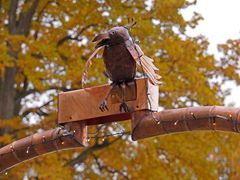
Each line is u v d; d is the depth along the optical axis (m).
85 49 16.45
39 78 15.22
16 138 15.63
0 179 14.51
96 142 16.78
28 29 16.47
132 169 16.66
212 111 6.66
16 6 16.48
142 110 6.91
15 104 16.83
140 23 15.56
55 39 16.70
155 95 7.05
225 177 17.47
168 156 16.28
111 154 16.91
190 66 15.87
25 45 14.87
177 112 6.81
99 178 17.39
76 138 7.24
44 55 14.96
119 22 16.16
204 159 16.08
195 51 16.19
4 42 14.77
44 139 7.39
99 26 16.62
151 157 16.34
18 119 15.21
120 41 6.83
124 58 6.83
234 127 6.58
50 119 15.80
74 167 17.12
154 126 6.89
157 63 15.41
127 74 6.88
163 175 16.12
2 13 17.14
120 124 15.50
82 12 16.50
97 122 7.32
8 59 14.39
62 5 16.84
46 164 14.62
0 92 15.98
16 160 7.61
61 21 16.95
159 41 15.86
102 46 6.95
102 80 14.91
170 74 15.83
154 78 6.91
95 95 7.12
